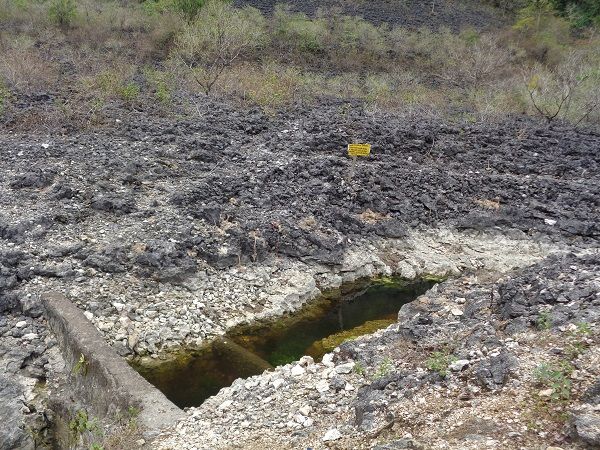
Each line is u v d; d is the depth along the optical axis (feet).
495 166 37.40
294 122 41.34
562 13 98.37
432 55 76.54
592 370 12.23
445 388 13.10
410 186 32.71
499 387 12.47
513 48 78.95
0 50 50.08
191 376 18.30
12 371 16.89
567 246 29.37
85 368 16.33
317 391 14.85
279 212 27.40
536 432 10.73
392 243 28.35
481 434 10.94
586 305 15.26
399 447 10.82
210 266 23.38
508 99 57.36
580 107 53.57
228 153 33.09
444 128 43.01
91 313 19.53
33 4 64.80
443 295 19.97
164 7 64.39
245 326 21.35
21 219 22.76
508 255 28.60
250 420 14.06
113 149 31.60
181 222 24.64
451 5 97.76
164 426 13.92
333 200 29.86
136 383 15.17
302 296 23.49
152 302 21.02
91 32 62.18
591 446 9.86
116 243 22.56
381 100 52.90
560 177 37.58
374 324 22.43
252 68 58.18
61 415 15.98
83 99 39.91
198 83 48.06
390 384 13.82
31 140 31.73
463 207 31.68
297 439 12.90
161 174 28.96
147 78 47.96
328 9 83.35
